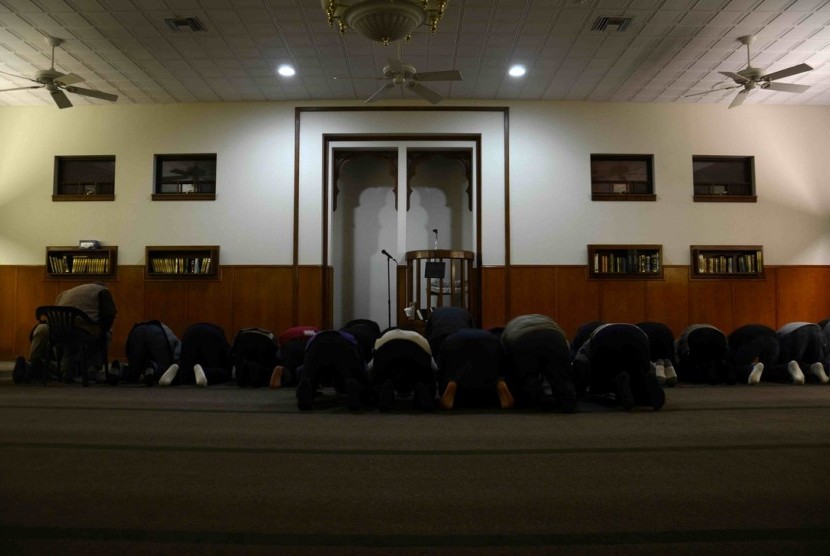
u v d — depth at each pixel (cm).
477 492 221
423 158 993
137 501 208
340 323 1036
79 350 612
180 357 590
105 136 967
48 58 812
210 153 961
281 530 179
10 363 899
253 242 945
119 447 298
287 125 961
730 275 951
